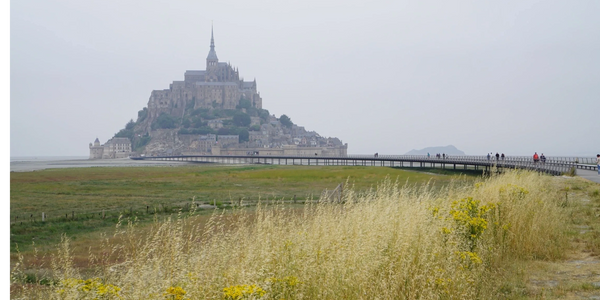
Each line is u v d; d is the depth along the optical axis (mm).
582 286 9914
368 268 8109
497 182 20078
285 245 8688
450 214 11617
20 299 9320
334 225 10188
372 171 95188
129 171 136875
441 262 9359
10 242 27984
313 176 88688
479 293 9172
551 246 13148
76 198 61844
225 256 8531
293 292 7496
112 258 11633
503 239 12805
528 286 10195
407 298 8336
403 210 11781
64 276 9492
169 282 7711
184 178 99000
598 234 14758
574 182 31578
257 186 73438
